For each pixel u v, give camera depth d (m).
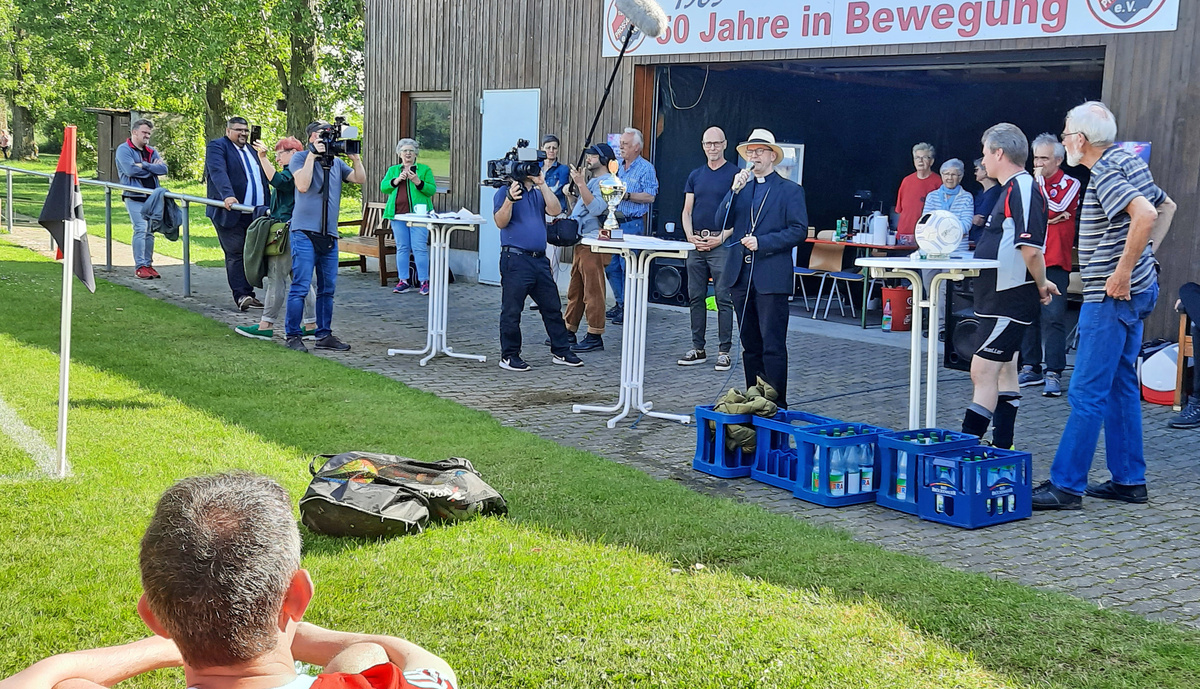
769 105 14.42
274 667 1.48
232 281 10.99
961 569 4.51
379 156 16.17
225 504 1.47
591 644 3.59
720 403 6.10
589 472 5.76
